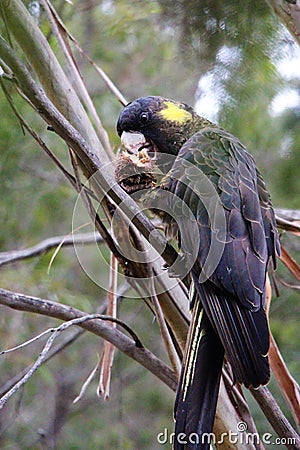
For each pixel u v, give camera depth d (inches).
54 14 257.3
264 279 205.2
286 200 395.2
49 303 239.0
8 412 459.5
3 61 184.2
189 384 194.5
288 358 409.7
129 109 273.7
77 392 476.7
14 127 398.0
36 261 415.8
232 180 220.7
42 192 444.1
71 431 468.4
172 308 228.4
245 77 317.7
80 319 213.9
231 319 196.2
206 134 238.7
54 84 237.8
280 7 247.0
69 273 426.6
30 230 446.0
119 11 410.3
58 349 345.7
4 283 403.5
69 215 449.4
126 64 434.9
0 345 430.6
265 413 216.2
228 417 226.5
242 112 339.0
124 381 480.4
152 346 468.8
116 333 241.9
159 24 386.6
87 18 420.8
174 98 399.5
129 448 457.4
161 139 271.1
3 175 428.5
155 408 477.7
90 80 433.4
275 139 383.2
